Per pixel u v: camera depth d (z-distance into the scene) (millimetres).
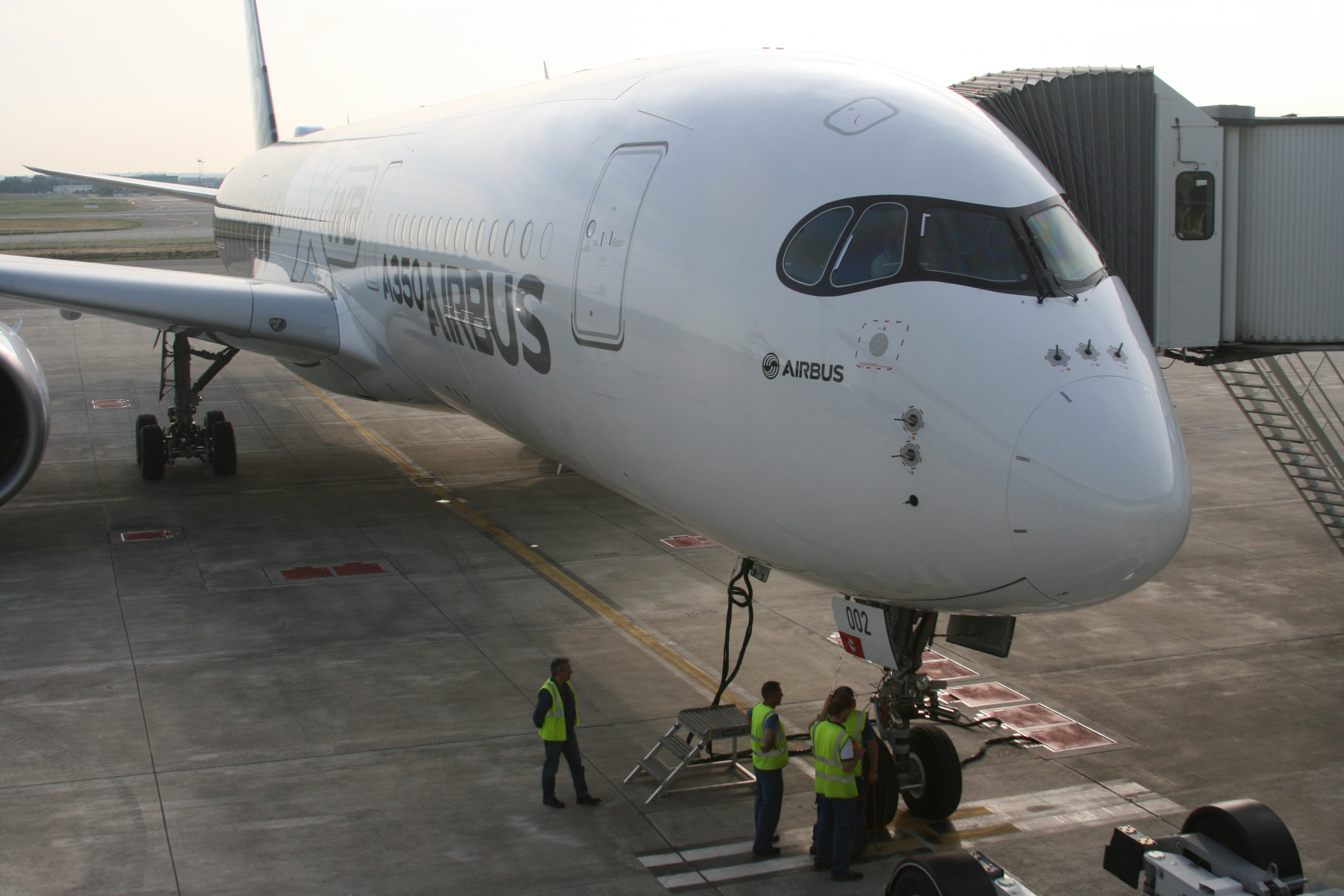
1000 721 9586
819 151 7016
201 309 14102
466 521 15742
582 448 9008
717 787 8336
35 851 7277
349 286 14688
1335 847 7578
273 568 13500
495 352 10219
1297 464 12977
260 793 8086
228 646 11000
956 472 5934
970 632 7215
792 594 12805
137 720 9289
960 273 6242
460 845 7430
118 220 140375
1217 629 11875
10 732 9039
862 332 6285
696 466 7344
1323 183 9969
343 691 9953
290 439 21094
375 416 23453
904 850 7523
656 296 7504
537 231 9266
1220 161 9383
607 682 10266
